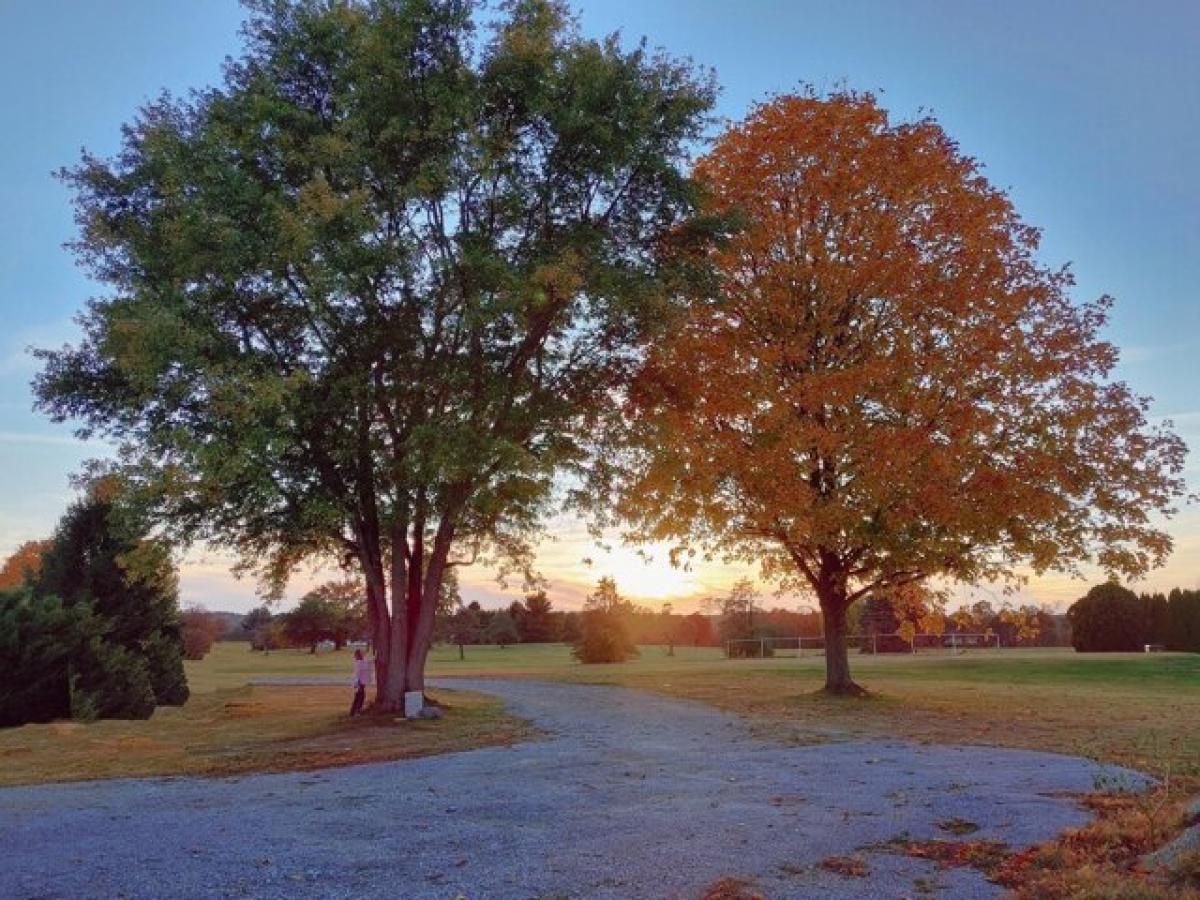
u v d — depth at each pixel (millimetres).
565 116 19984
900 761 13680
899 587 26078
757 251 24656
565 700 25719
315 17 20734
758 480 23047
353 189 19062
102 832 9117
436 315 20188
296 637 98188
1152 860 7145
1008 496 21344
